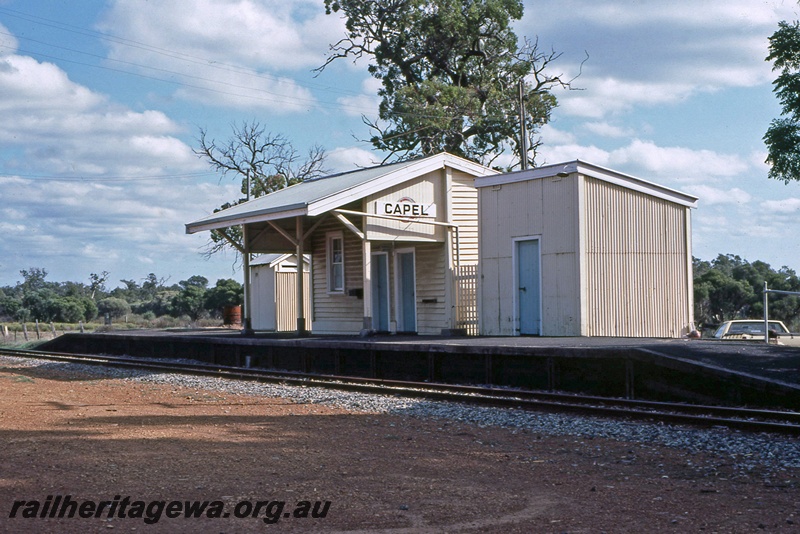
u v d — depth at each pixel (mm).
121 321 61438
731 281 35031
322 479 7254
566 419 10641
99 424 10688
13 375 19141
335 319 25578
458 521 5855
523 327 19281
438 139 40438
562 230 18266
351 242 24875
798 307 34438
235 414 11812
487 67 42250
